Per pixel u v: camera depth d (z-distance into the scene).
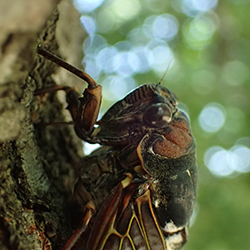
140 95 0.06
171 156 0.06
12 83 0.05
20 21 0.05
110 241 0.06
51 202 0.06
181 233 0.06
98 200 0.06
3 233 0.06
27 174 0.06
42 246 0.06
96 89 0.06
